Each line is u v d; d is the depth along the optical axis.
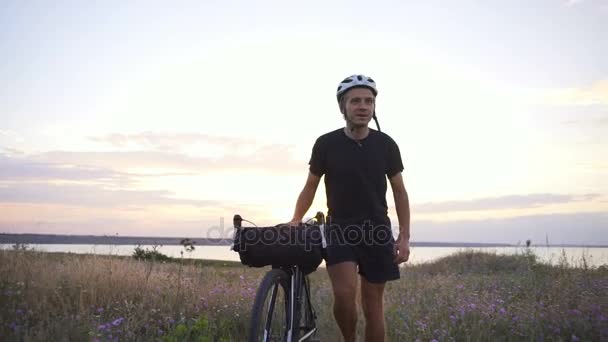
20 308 5.28
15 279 6.34
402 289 8.83
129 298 6.04
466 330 5.07
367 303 3.79
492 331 5.12
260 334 3.21
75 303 5.59
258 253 3.48
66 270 6.92
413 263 19.00
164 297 6.32
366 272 3.70
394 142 3.91
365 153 3.73
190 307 5.86
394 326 5.49
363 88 3.69
